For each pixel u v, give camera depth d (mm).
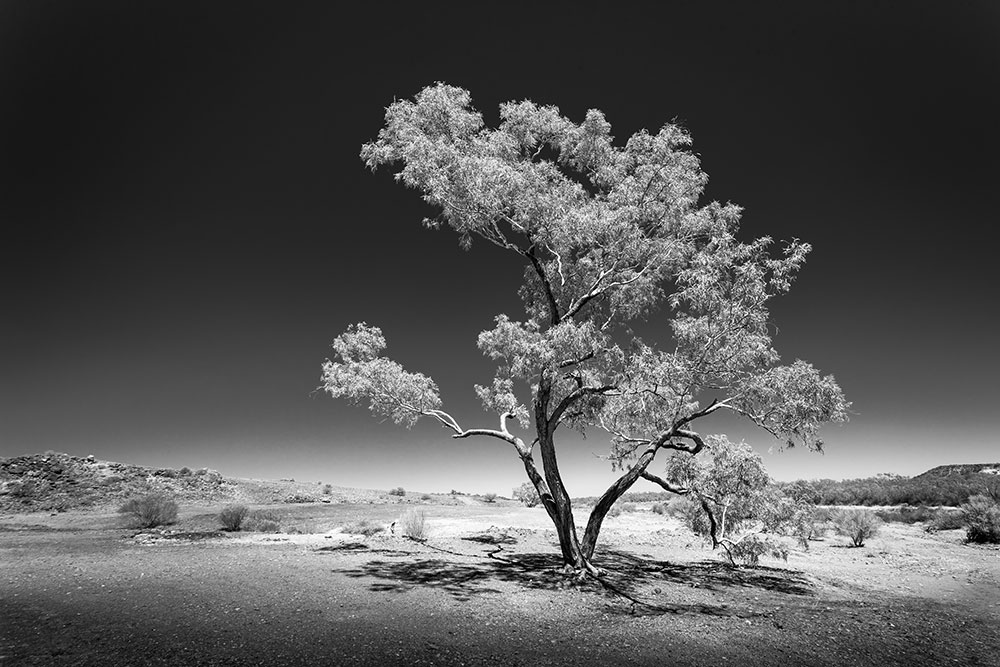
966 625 9352
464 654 6770
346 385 13242
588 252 14438
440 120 12930
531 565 13344
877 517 27203
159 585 9680
